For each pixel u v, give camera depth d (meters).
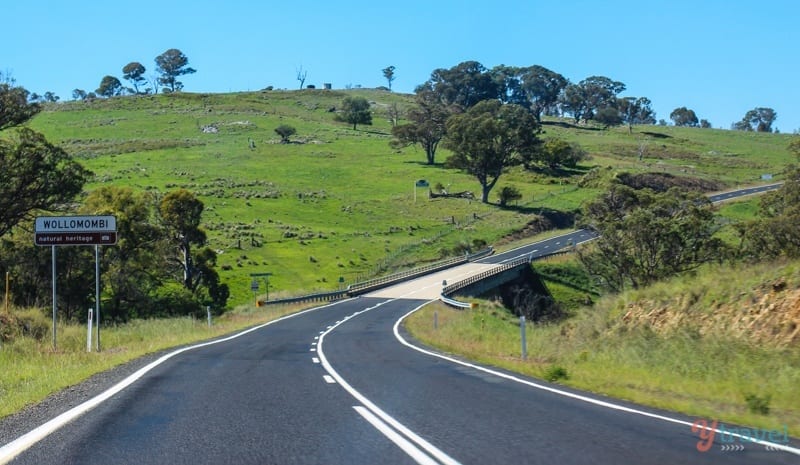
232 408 11.29
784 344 17.98
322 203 99.88
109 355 19.83
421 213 98.50
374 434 9.21
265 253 72.94
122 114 177.12
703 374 15.88
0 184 40.09
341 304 53.38
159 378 15.05
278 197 100.31
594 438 8.88
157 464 7.69
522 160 106.50
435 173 122.88
